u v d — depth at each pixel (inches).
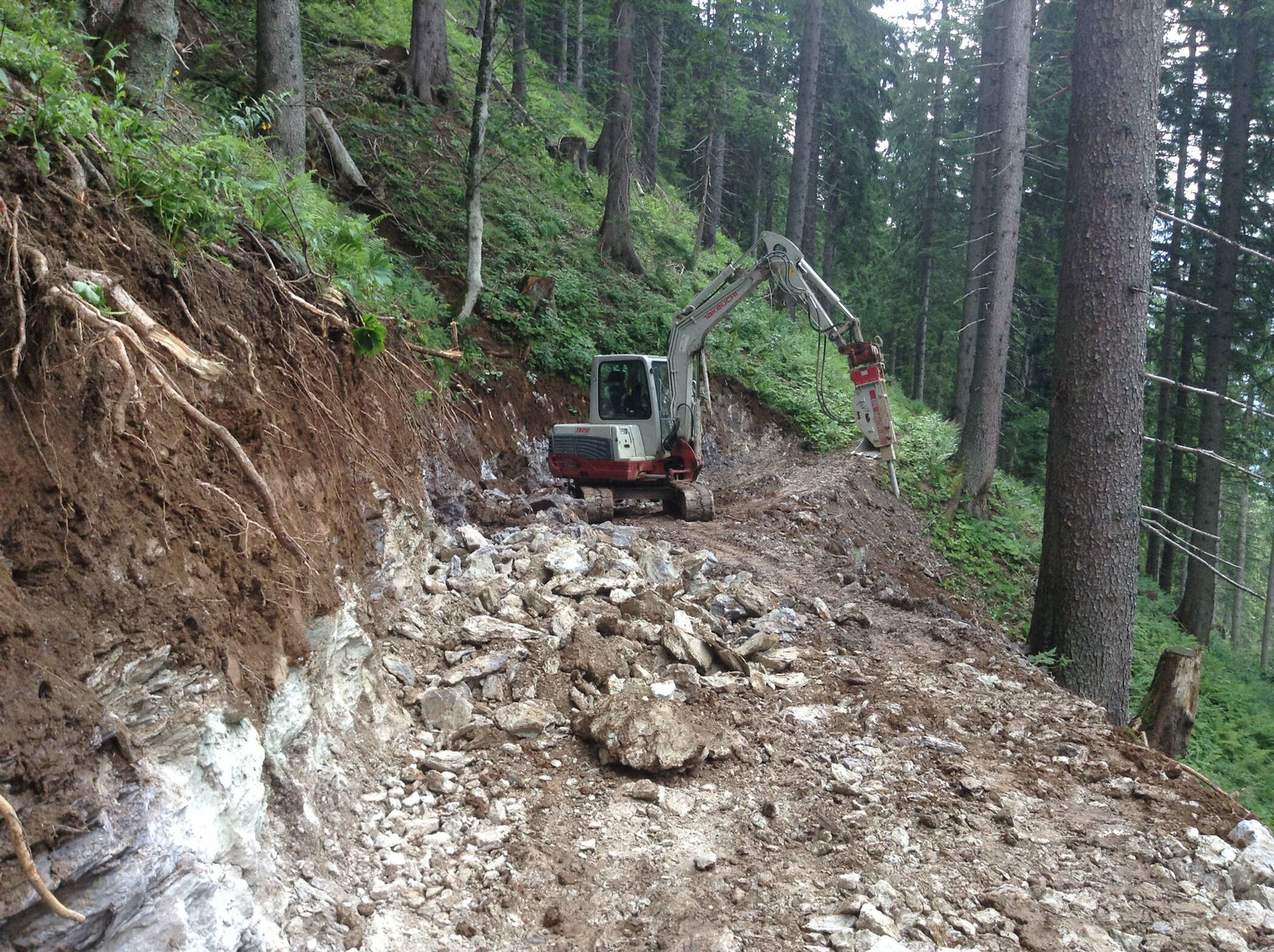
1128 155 296.0
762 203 1475.1
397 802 158.9
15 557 96.5
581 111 1056.8
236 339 149.0
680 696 215.6
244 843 115.5
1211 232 305.4
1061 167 858.1
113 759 95.6
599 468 450.6
